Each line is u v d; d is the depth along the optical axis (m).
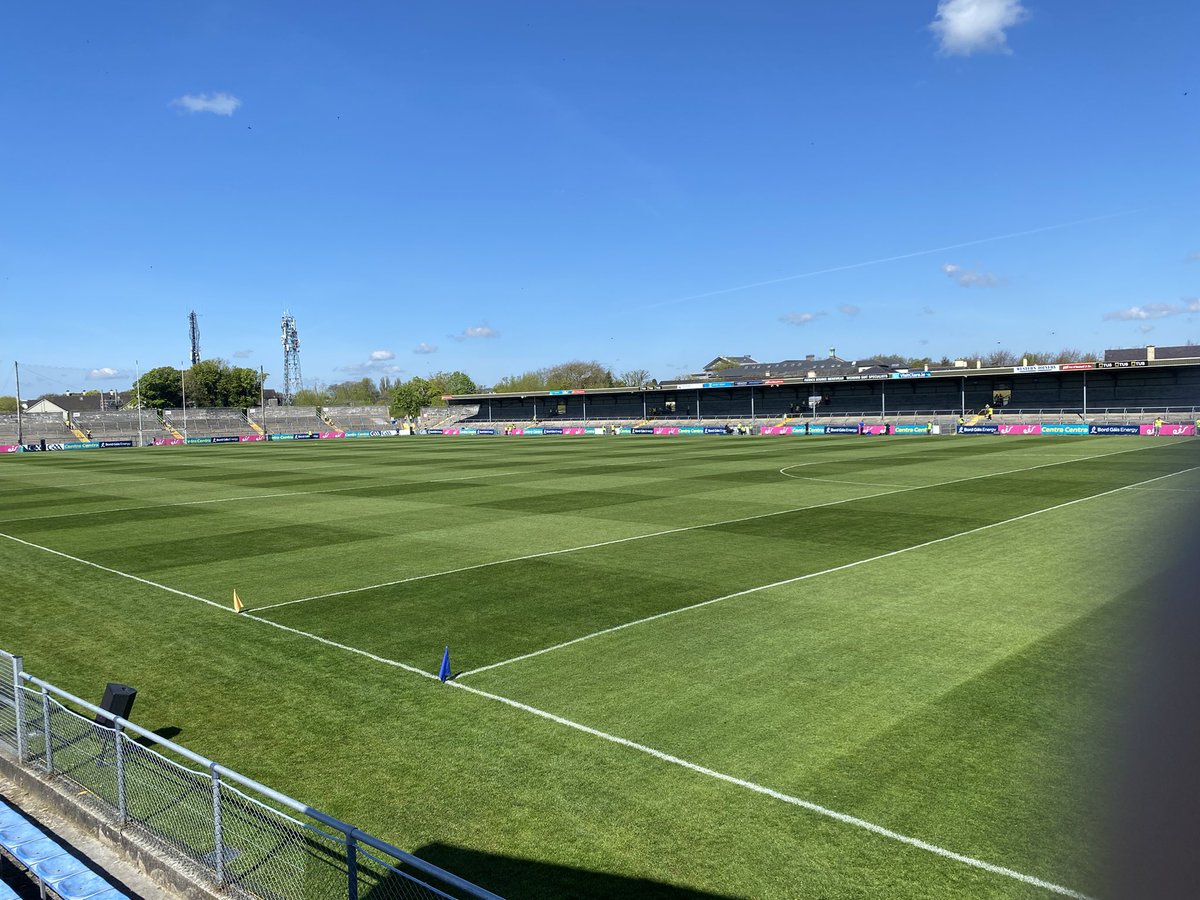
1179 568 16.69
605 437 88.62
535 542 22.12
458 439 91.81
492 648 13.04
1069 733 9.30
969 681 11.07
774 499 30.30
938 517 25.19
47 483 42.00
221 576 18.78
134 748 8.75
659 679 11.44
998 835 7.27
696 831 7.50
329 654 12.98
